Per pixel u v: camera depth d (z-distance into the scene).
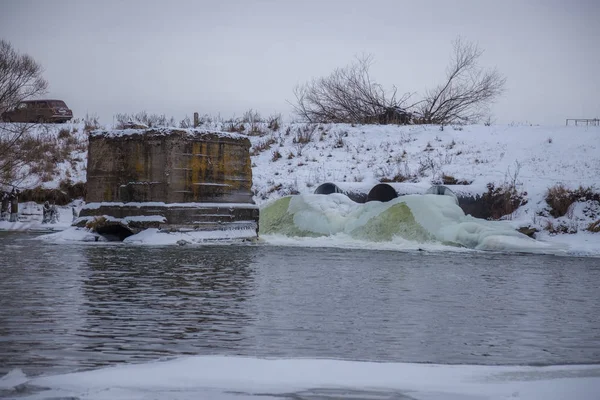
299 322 11.17
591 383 7.36
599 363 8.72
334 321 11.34
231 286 15.23
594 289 16.41
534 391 7.04
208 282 15.84
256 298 13.60
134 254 22.66
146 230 28.31
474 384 7.32
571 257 25.78
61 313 11.48
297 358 8.55
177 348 9.09
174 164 28.61
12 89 52.12
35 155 49.91
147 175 28.80
